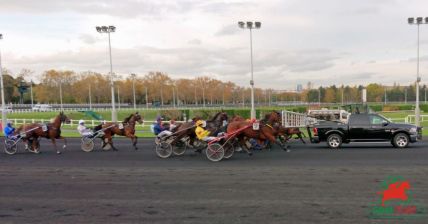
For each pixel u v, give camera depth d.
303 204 8.23
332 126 18.70
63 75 118.94
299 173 11.72
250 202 8.48
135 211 8.02
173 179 11.29
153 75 131.00
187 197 9.08
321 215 7.44
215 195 9.20
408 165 12.75
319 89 128.25
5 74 113.50
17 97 121.88
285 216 7.41
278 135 18.81
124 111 65.25
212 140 14.93
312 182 10.38
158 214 7.77
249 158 15.38
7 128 18.88
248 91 143.38
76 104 117.31
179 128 16.66
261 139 16.02
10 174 12.65
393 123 18.33
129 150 19.25
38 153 18.53
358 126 18.41
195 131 15.71
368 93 141.00
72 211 8.12
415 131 18.06
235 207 8.12
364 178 10.74
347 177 10.94
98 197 9.30
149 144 22.30
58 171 13.13
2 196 9.56
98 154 17.78
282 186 9.98
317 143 21.02
